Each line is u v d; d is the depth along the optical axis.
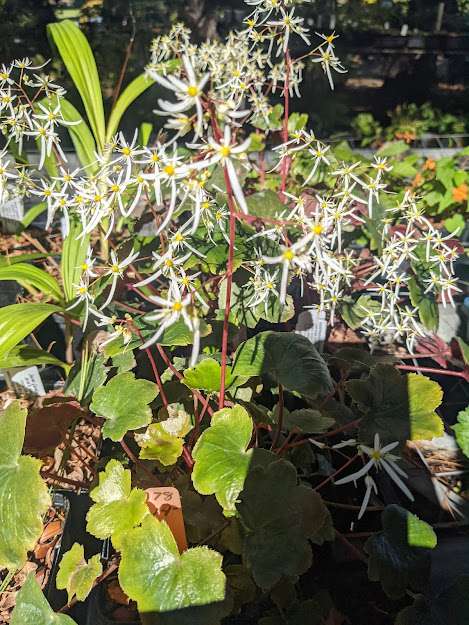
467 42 1.68
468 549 0.42
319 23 1.79
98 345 0.48
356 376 0.56
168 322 0.28
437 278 0.46
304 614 0.34
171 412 0.38
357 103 1.70
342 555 0.40
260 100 0.53
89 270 0.36
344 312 0.54
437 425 0.37
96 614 0.35
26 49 1.74
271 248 0.46
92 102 0.70
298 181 0.78
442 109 1.70
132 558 0.30
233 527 0.34
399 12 1.89
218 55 0.53
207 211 0.39
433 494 0.47
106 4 1.81
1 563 0.31
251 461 0.33
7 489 0.32
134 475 0.43
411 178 0.94
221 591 0.30
